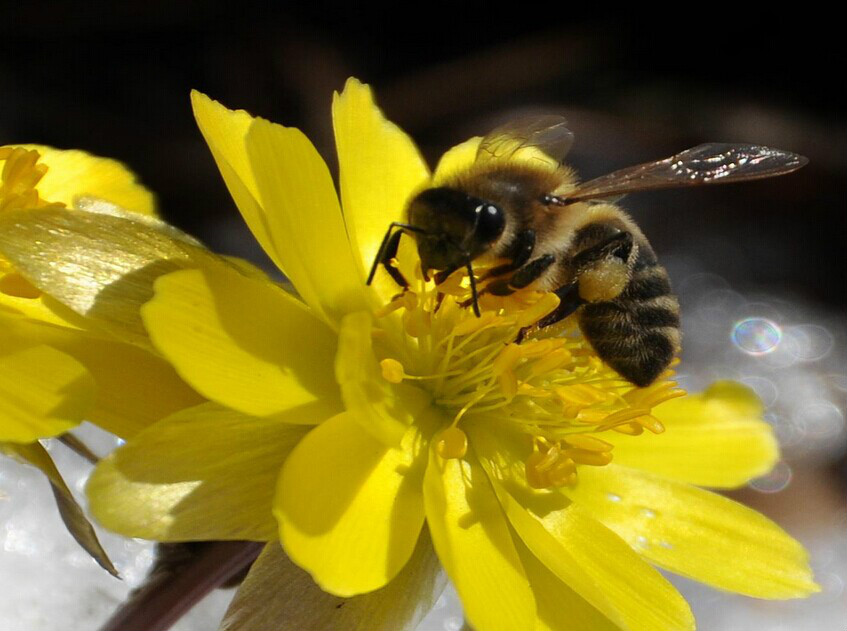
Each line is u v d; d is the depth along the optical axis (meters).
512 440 0.07
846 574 0.10
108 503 0.06
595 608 0.07
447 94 0.13
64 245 0.07
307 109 0.13
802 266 0.13
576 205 0.08
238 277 0.07
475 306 0.07
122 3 0.13
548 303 0.07
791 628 0.10
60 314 0.07
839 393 0.12
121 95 0.13
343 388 0.07
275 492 0.06
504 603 0.07
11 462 0.09
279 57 0.13
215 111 0.07
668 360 0.08
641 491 0.08
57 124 0.12
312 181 0.07
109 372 0.07
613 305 0.08
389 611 0.07
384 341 0.07
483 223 0.07
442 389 0.07
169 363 0.07
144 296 0.07
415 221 0.07
